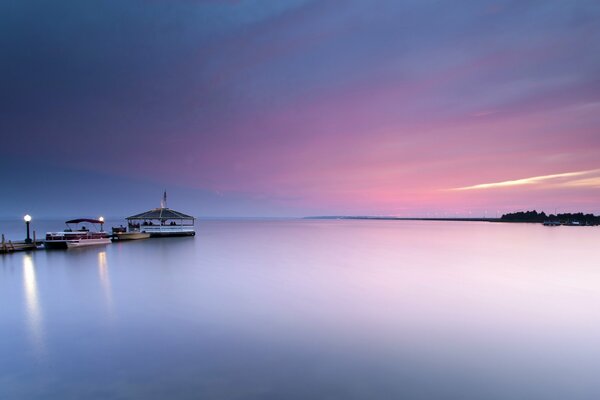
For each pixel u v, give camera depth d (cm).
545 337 1172
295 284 2053
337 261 3102
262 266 2781
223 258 3284
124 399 788
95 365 956
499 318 1381
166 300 1667
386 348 1075
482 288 1947
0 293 1822
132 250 3966
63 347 1083
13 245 3634
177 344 1105
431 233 8538
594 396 807
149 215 5925
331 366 952
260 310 1491
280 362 972
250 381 865
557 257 3434
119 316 1404
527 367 948
